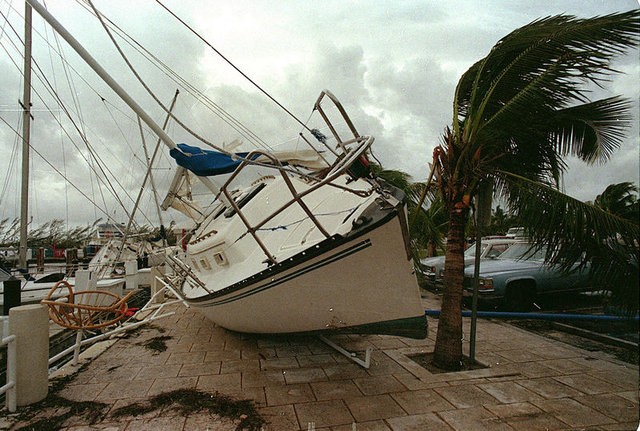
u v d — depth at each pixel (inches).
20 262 532.4
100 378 201.9
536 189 193.9
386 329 192.5
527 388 184.7
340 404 169.2
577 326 321.7
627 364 218.2
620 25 164.1
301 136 229.5
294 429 148.8
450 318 214.8
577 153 208.7
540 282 360.8
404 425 150.7
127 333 297.0
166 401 173.6
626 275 179.6
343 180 244.2
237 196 353.4
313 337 268.8
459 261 215.2
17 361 169.3
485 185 224.5
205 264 295.1
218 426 151.6
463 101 236.2
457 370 210.5
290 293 195.3
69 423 154.6
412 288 173.3
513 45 197.5
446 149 215.5
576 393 179.0
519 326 321.4
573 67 182.5
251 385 190.9
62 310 223.0
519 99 191.2
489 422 152.7
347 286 180.2
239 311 231.5
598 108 189.3
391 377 199.2
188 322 335.6
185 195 475.8
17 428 151.6
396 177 442.6
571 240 188.9
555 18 185.8
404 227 162.4
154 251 514.6
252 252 253.6
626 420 153.4
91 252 1136.8
